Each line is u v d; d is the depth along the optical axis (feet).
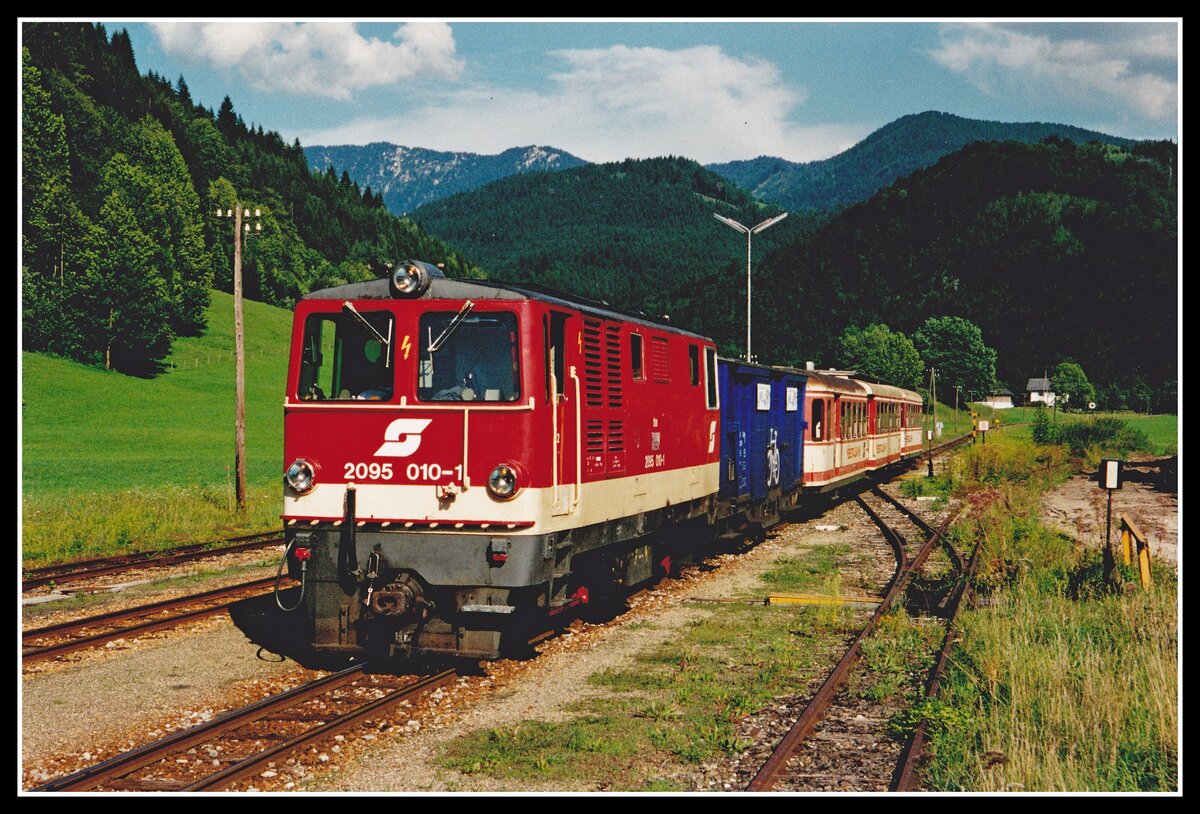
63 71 529.04
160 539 69.10
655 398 44.32
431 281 32.73
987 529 67.87
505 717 28.63
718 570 55.98
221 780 22.66
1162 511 85.25
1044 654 32.42
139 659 34.99
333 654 35.81
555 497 33.06
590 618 42.11
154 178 417.49
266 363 359.87
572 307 35.27
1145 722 26.37
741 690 31.45
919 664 34.40
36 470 147.13
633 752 25.85
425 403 32.14
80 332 315.17
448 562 31.73
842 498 102.17
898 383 518.37
